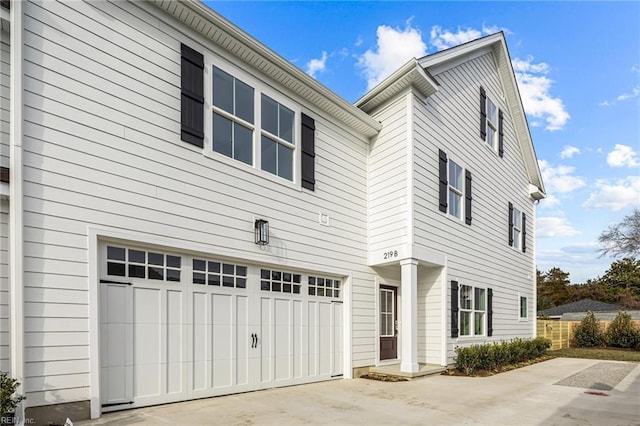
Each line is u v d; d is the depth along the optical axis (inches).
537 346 526.6
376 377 331.9
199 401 224.2
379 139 376.2
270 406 219.5
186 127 234.7
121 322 199.8
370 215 373.1
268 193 281.1
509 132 572.4
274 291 283.6
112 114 203.2
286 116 304.8
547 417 210.1
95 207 192.9
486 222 480.7
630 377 361.1
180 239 225.1
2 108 173.3
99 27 202.4
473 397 257.3
